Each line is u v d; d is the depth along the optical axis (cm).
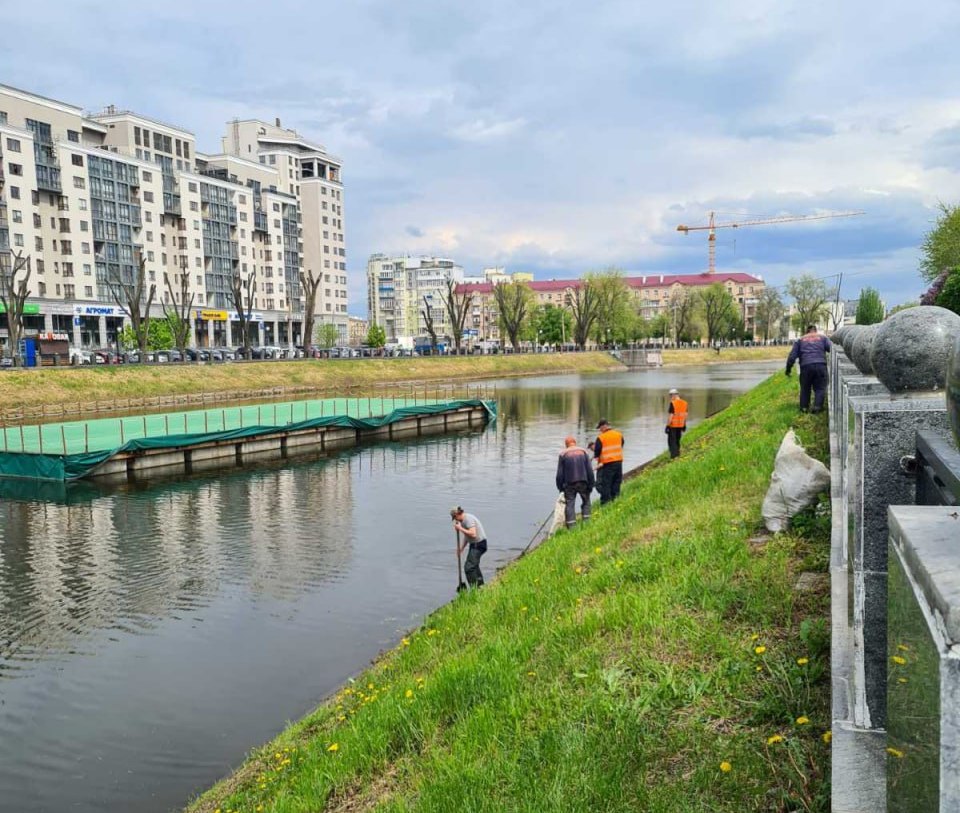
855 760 292
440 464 3102
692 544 737
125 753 923
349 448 3581
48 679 1145
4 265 6775
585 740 443
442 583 1545
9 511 2289
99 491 2588
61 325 7469
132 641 1287
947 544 123
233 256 9969
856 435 290
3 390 4541
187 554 1809
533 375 8756
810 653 454
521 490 2514
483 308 16450
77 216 7538
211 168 10150
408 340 12188
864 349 480
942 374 278
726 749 396
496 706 541
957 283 1172
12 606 1466
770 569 602
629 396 5869
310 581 1587
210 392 5647
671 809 362
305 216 11719
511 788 424
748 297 15900
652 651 527
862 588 288
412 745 559
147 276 8469
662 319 12812
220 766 888
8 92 6919
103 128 8325
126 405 5012
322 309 11831
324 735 689
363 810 499
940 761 105
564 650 584
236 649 1241
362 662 1171
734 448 1270
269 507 2322
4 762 909
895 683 142
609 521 1123
